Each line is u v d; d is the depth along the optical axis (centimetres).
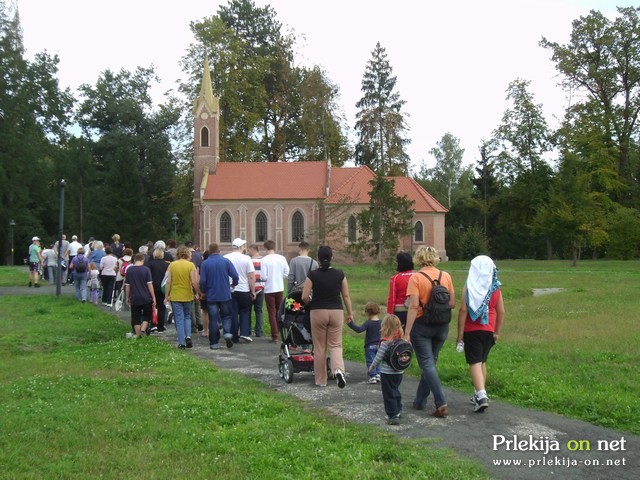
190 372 1278
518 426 909
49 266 3653
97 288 2638
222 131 7500
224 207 7256
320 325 1184
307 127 7619
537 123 7275
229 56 7156
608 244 6291
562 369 1268
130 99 8525
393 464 730
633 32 6394
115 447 796
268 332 1973
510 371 1248
